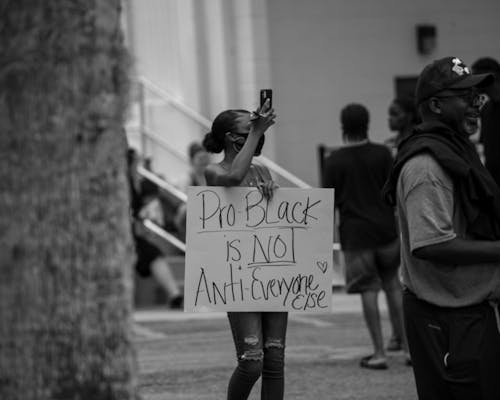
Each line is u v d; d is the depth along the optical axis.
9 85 5.70
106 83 5.76
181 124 25.03
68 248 5.69
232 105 25.11
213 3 25.09
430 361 7.42
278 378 8.79
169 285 20.48
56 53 5.69
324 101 25.59
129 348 5.82
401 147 7.50
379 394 11.94
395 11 25.84
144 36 25.52
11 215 5.67
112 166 5.77
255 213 8.61
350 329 17.31
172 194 22.50
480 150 20.31
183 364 14.21
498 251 7.12
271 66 25.33
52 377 5.70
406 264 7.48
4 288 5.70
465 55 26.08
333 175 13.80
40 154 5.68
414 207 7.18
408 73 25.88
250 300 8.59
